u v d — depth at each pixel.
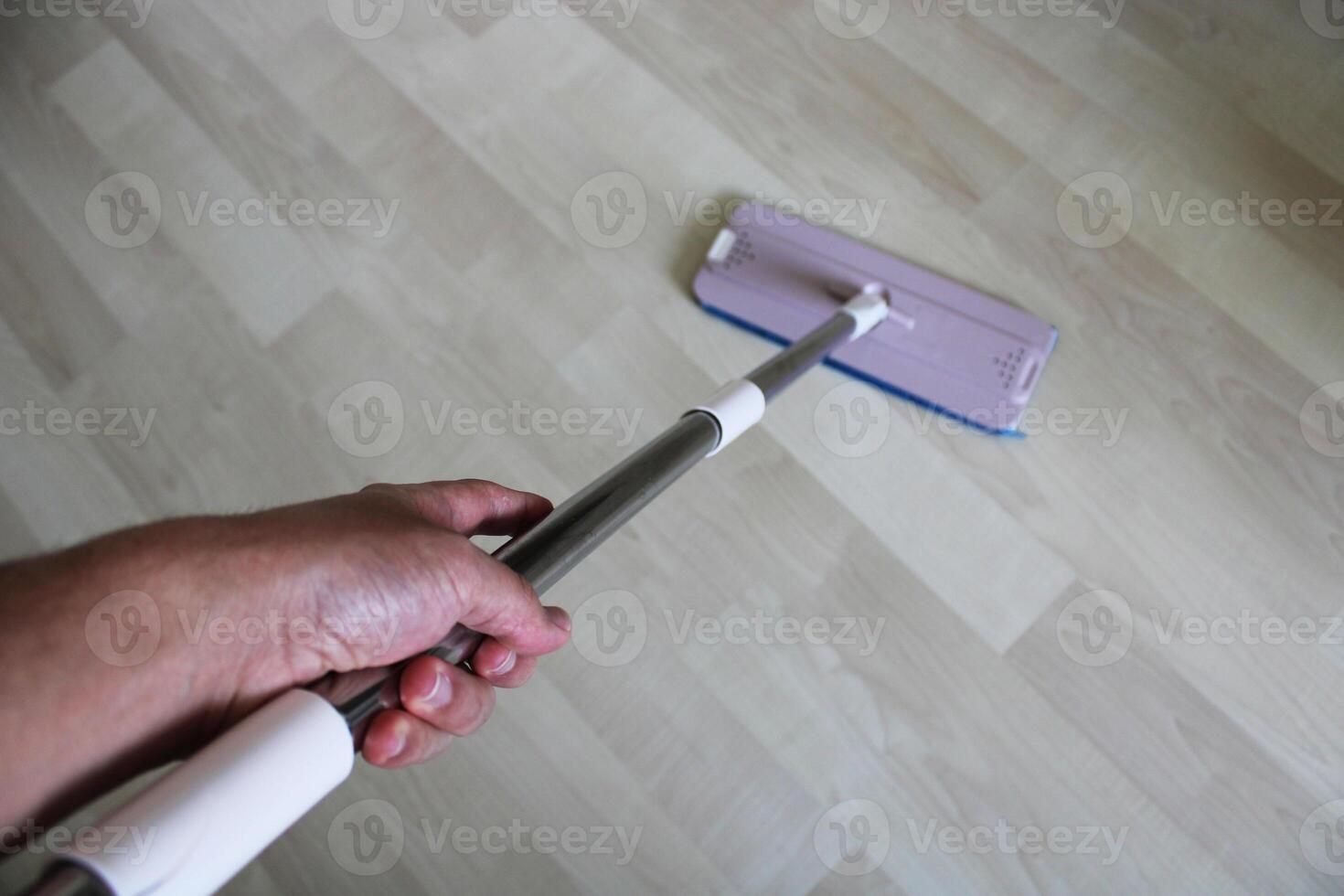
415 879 1.00
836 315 1.01
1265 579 1.06
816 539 1.09
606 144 1.27
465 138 1.28
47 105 1.33
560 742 1.04
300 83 1.31
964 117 1.26
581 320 1.19
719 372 1.17
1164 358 1.13
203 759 0.38
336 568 0.49
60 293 1.23
